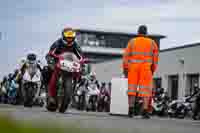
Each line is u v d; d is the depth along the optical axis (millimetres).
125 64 20156
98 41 148375
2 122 3840
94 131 5625
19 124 4031
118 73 81250
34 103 36719
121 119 16766
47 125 4699
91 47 147625
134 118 19297
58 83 19516
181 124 15180
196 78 59500
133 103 20047
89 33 147375
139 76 19875
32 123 4484
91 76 48719
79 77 19297
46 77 20234
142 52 19828
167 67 66125
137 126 11570
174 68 64125
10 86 40219
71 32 19156
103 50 148500
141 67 19781
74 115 17156
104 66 87375
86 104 47156
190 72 60000
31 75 29609
